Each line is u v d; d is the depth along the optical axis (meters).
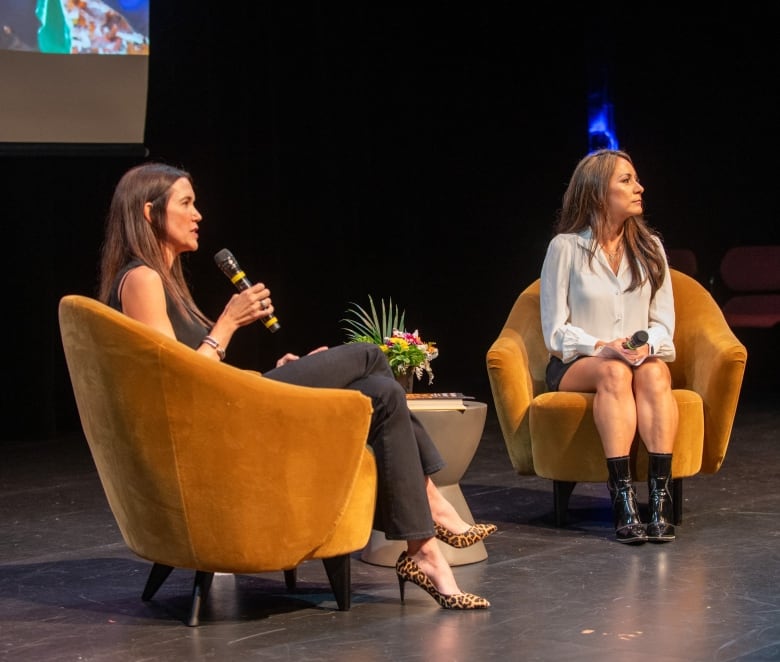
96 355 2.42
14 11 5.11
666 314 3.65
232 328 2.63
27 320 5.81
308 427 2.44
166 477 2.43
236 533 2.46
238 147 6.73
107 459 2.52
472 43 7.75
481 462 4.82
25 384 5.83
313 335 7.29
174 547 2.50
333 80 7.25
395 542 3.09
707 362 3.59
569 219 3.76
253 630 2.49
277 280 6.98
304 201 7.18
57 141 5.24
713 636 2.35
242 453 2.42
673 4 7.86
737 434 5.39
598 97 7.95
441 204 7.88
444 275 8.00
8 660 2.32
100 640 2.44
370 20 7.38
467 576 2.93
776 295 7.39
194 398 2.39
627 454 3.35
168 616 2.62
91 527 3.69
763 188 7.92
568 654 2.26
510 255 8.03
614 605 2.61
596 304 3.63
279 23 6.95
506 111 7.88
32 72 5.16
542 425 3.49
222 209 6.69
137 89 5.32
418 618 2.56
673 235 8.05
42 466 5.00
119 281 2.62
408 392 3.22
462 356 8.16
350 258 7.50
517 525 3.58
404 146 7.66
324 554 2.55
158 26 6.33
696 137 7.96
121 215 2.69
